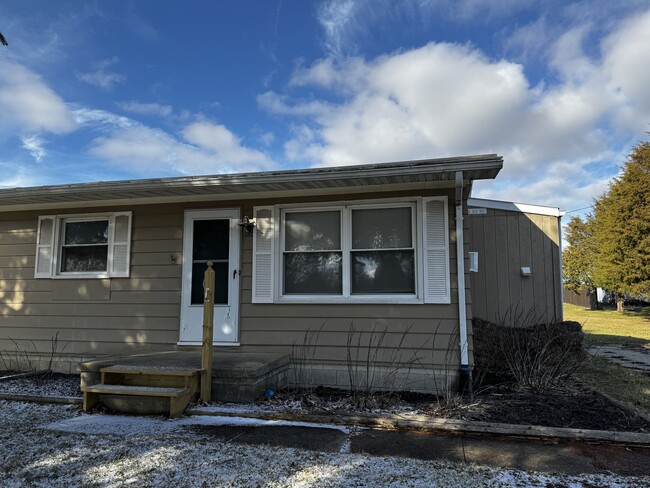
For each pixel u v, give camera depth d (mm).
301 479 3105
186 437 4027
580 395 5414
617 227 18859
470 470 3270
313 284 6184
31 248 7305
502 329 7102
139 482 3064
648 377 6695
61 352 6957
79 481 3086
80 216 7121
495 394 5426
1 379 6500
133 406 4867
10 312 7258
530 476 3154
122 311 6785
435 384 5574
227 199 6543
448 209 5770
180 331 6539
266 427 4344
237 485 3012
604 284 20344
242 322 6305
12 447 3777
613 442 3855
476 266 6227
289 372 6047
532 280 8625
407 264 5918
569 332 7188
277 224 6293
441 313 5676
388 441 3943
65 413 4895
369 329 5871
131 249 6844
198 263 6609
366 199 6020
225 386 5152
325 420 4496
